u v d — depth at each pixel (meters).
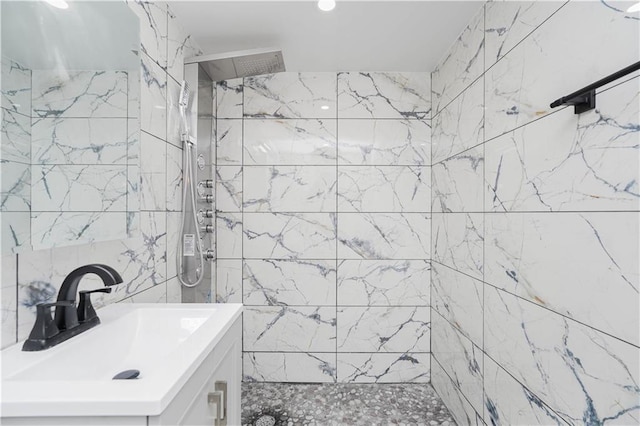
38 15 0.86
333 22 1.80
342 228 2.35
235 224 2.35
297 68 2.33
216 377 0.93
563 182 1.07
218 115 2.36
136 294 1.37
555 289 1.11
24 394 0.60
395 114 2.38
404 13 1.71
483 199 1.60
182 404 0.70
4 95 0.77
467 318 1.78
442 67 2.18
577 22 1.01
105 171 1.08
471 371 1.73
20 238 0.80
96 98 1.05
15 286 0.84
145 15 1.42
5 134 0.77
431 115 2.37
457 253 1.91
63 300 0.89
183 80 1.81
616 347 0.88
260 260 2.35
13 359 0.76
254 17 1.75
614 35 0.88
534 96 1.22
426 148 2.37
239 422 1.17
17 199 0.80
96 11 1.04
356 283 2.35
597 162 0.94
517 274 1.33
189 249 1.76
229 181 2.35
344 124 2.37
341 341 2.35
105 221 1.08
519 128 1.31
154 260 1.51
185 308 1.13
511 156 1.37
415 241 2.36
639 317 0.82
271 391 2.24
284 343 2.35
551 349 1.13
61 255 0.98
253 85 2.37
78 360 0.85
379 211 2.36
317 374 2.34
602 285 0.93
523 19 1.29
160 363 0.73
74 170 0.96
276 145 2.36
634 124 0.83
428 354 2.36
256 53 1.86
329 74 2.37
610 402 0.90
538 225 1.20
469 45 1.78
